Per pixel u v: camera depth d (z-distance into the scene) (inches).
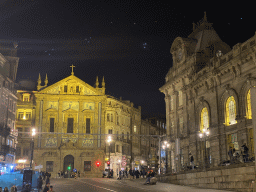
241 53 1513.3
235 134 1612.9
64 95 3388.3
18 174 1626.5
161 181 1888.5
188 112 2108.8
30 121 3506.4
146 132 4264.3
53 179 2404.0
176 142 1941.4
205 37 2231.8
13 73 2930.6
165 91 2501.2
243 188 1164.5
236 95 1574.8
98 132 3366.1
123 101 3875.5
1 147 2502.5
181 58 2315.5
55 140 3309.5
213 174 1360.7
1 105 2581.2
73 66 3474.4
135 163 3818.9
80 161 3289.9
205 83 1860.2
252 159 1240.2
